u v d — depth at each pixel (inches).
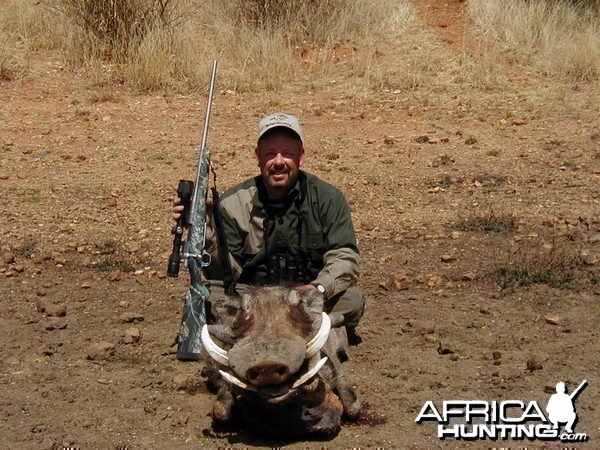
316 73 335.3
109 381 134.7
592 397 127.5
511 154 261.4
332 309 136.4
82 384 133.7
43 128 282.7
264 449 111.8
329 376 115.3
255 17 357.7
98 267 186.5
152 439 115.8
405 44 355.6
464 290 171.6
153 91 318.7
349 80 329.1
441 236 201.6
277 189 128.3
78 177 244.1
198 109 303.9
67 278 181.2
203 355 119.1
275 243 130.9
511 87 324.2
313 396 109.0
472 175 244.2
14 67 325.1
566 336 149.9
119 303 167.9
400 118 295.9
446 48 353.4
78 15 339.9
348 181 241.0
